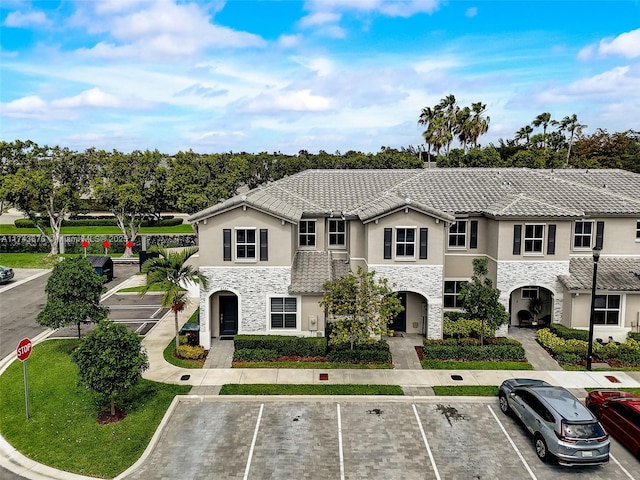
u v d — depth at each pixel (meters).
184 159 58.44
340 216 26.84
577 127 74.88
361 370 21.91
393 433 17.02
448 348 23.06
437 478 14.57
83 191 49.91
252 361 22.61
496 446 16.25
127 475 14.56
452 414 18.34
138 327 27.86
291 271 24.05
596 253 21.52
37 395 19.23
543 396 16.27
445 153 73.94
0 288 36.53
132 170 49.66
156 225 64.38
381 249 24.72
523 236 25.33
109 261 39.78
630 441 15.80
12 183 44.72
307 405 19.00
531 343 25.16
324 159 69.25
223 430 17.17
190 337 25.09
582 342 23.62
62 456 15.34
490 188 28.53
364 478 14.55
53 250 48.53
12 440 16.17
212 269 23.95
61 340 25.34
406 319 26.75
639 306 25.39
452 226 27.03
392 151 80.62
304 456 15.64
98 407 18.25
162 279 22.58
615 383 20.75
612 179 31.08
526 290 27.58
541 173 30.95
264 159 67.75
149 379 20.86
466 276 27.28
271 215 23.47
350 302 22.22
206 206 50.47
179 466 15.08
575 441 14.42
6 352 23.98
